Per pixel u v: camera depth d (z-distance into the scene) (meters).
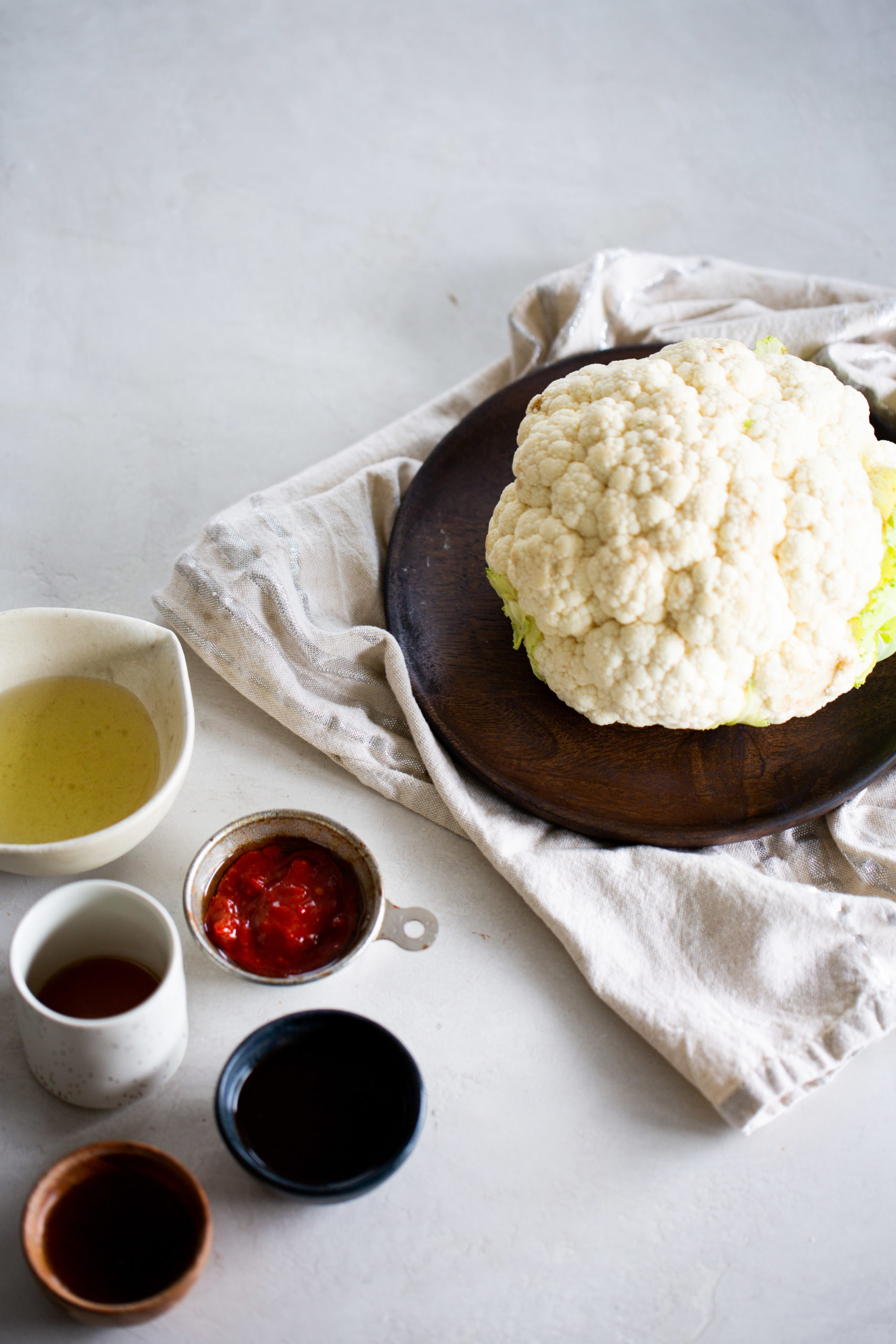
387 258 1.01
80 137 1.06
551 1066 0.66
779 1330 0.61
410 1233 0.62
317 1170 0.60
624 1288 0.61
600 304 0.88
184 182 1.04
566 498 0.70
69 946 0.63
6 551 0.83
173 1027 0.62
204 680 0.77
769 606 0.68
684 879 0.69
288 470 0.88
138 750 0.69
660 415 0.70
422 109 1.12
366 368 0.94
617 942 0.68
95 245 0.99
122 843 0.64
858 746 0.73
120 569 0.82
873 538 0.70
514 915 0.70
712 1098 0.64
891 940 0.67
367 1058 0.63
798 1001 0.66
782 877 0.71
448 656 0.76
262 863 0.67
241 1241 0.61
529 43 1.19
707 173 1.08
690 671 0.69
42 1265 0.56
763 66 1.18
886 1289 0.62
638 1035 0.67
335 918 0.67
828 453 0.70
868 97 1.16
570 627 0.70
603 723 0.73
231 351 0.94
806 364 0.73
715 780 0.72
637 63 1.18
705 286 0.90
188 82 1.12
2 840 0.66
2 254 0.98
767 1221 0.63
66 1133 0.63
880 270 1.01
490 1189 0.63
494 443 0.82
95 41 1.15
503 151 1.09
